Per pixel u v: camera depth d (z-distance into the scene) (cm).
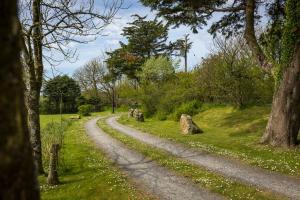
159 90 4716
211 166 1612
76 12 1432
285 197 1123
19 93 169
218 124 3183
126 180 1430
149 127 3584
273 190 1201
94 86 8825
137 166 1703
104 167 1695
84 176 1526
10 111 162
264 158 1702
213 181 1334
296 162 1577
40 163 1567
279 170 1464
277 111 1984
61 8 1441
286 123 1939
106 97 8538
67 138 3028
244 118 3112
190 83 4406
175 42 7256
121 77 7581
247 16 2180
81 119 5659
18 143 167
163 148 2178
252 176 1398
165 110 4412
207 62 3912
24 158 173
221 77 3600
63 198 1233
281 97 1972
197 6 2142
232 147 2058
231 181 1323
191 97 4266
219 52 3609
